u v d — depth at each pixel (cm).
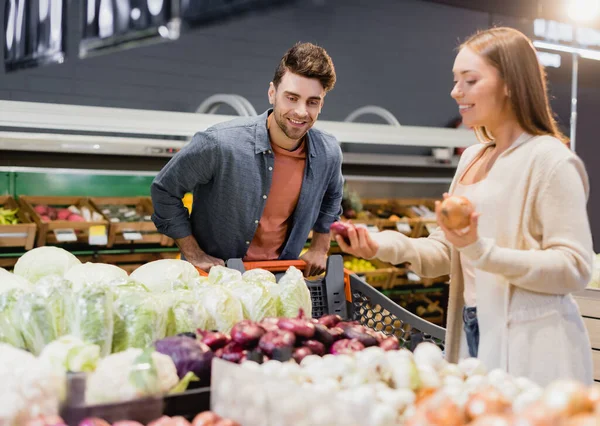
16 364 134
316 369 144
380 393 134
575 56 710
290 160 283
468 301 200
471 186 197
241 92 692
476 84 184
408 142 489
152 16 353
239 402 137
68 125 371
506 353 181
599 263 363
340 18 727
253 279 219
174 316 185
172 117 405
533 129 184
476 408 118
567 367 177
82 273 213
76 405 135
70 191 520
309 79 250
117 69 633
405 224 580
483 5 625
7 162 418
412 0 762
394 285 570
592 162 773
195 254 285
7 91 589
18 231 445
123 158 455
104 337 170
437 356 152
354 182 620
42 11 457
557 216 172
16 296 178
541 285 168
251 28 689
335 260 232
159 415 140
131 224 483
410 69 769
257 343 163
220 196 278
